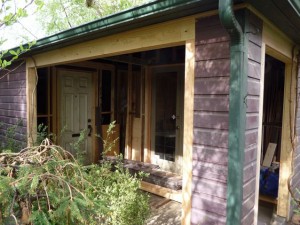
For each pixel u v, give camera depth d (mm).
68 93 5348
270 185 4020
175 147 4938
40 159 1405
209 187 2047
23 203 1269
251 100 2027
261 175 4145
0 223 1204
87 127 5680
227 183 1906
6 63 3084
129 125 5652
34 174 1269
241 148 1850
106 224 2225
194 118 2137
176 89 4898
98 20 2430
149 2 1965
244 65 1833
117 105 5988
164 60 5023
